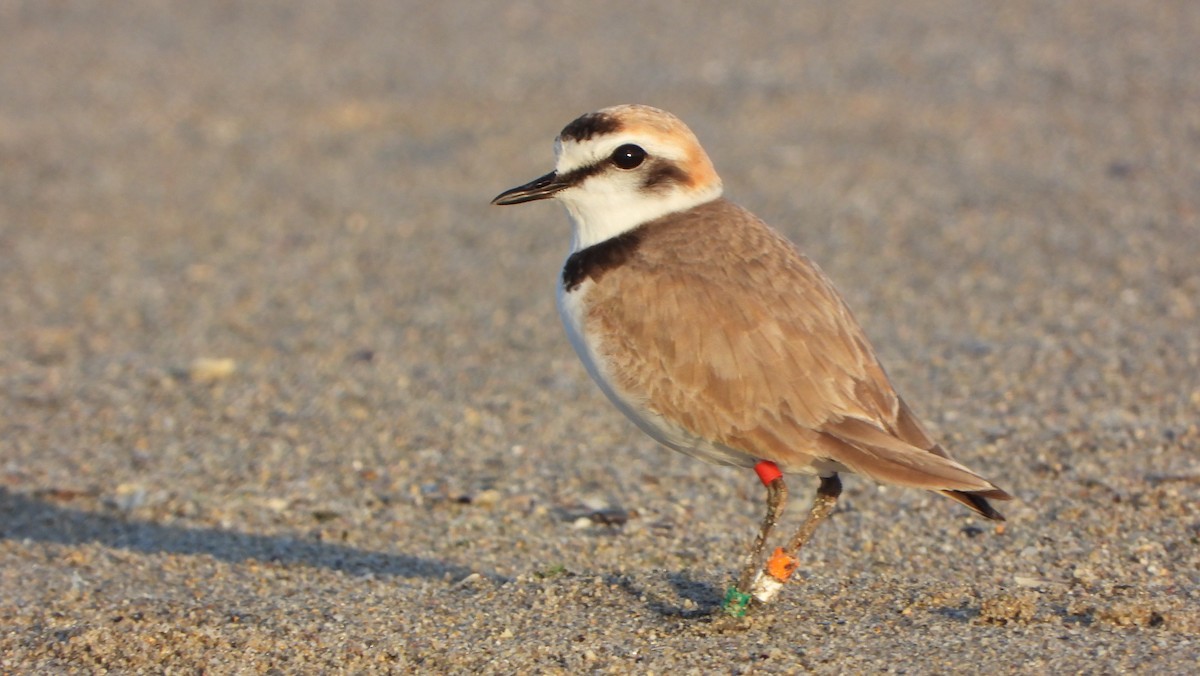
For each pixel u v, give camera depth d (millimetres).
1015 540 11969
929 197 23375
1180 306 17906
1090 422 14508
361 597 11312
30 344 19297
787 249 10320
